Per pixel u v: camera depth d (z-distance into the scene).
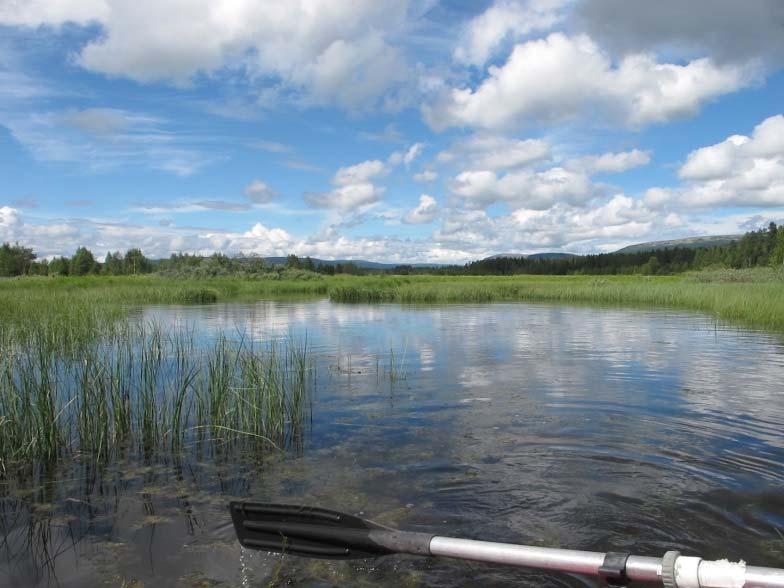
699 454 5.30
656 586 3.21
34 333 10.45
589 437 5.81
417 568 3.50
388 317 18.53
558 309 22.08
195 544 3.83
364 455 5.39
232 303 26.08
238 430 6.05
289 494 4.57
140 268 65.69
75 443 5.89
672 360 10.05
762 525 3.94
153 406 6.19
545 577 3.37
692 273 54.31
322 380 8.52
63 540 3.89
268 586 3.33
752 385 8.05
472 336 13.41
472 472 4.94
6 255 62.16
